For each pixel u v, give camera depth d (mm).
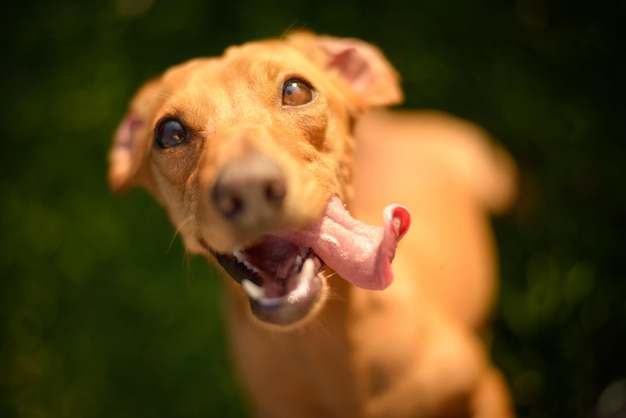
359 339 472
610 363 720
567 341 729
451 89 795
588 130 767
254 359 500
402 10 808
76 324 775
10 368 763
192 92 420
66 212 801
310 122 421
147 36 830
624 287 729
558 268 748
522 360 732
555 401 719
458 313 585
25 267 791
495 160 733
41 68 835
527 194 767
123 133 524
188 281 771
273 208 356
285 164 367
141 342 765
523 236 760
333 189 416
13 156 817
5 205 804
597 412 706
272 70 421
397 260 515
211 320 759
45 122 822
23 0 841
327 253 389
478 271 628
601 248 745
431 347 510
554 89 781
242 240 362
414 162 645
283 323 376
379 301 478
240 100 412
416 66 797
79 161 812
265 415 542
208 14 822
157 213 788
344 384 483
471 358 533
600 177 759
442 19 803
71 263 789
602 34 762
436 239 590
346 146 451
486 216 710
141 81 817
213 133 406
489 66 795
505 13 793
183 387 751
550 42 781
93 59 832
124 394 756
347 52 508
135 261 782
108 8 841
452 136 708
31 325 776
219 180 353
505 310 744
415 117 779
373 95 502
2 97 830
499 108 788
